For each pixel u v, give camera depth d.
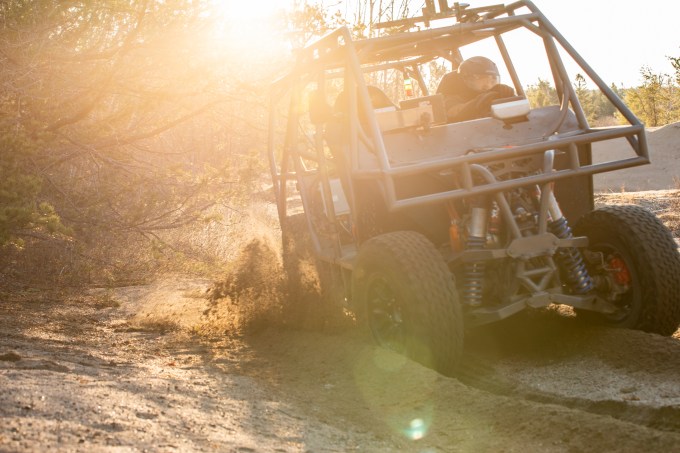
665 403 4.56
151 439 3.47
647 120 46.28
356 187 6.13
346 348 6.03
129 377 5.00
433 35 6.55
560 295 5.82
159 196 9.45
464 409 4.65
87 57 8.23
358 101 6.46
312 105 6.60
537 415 4.38
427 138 6.32
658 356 5.42
